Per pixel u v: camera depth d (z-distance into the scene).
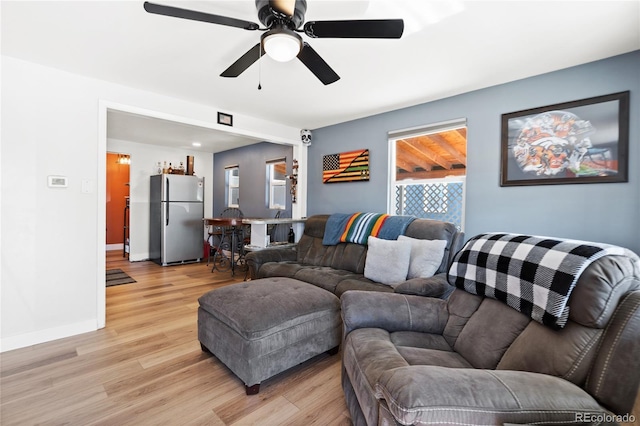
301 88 2.88
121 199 7.00
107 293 3.65
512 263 1.38
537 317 1.16
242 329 1.75
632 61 2.12
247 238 5.19
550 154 2.45
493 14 1.73
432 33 1.93
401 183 3.53
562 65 2.34
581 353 0.98
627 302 0.95
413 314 1.68
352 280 2.63
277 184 5.39
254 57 1.81
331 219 3.56
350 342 1.51
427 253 2.48
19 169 2.33
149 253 5.83
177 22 1.85
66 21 1.84
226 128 3.61
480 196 2.85
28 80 2.36
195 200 5.66
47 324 2.43
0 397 1.70
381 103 3.29
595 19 1.76
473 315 1.53
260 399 1.72
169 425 1.50
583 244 1.16
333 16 1.77
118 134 4.90
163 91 2.99
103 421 1.52
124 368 2.02
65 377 1.91
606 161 2.21
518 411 0.82
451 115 3.05
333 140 4.20
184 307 3.18
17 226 2.32
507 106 2.68
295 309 1.96
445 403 0.82
